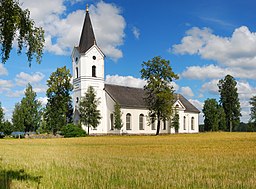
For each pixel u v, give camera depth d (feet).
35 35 45.88
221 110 409.08
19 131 374.63
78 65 305.32
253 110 408.05
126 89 331.16
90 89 280.10
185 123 360.07
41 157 77.05
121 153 87.40
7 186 38.27
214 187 36.68
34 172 50.75
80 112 279.90
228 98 403.95
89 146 126.41
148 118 319.88
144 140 178.09
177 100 342.85
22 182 41.19
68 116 290.76
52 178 43.73
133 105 308.19
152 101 276.62
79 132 261.03
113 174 46.55
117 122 287.28
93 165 58.34
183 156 75.25
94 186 37.73
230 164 58.34
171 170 50.44
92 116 274.98
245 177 43.14
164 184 38.60
